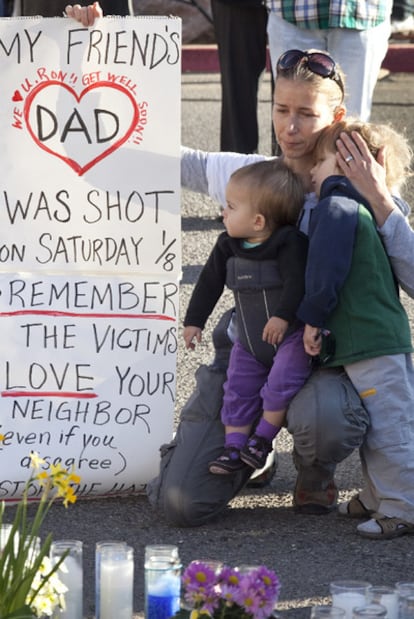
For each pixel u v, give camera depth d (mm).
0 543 3783
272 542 4711
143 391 5148
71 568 3785
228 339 5082
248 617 3416
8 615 3344
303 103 4832
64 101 5039
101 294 5121
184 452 4875
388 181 4844
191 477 4805
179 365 6836
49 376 5102
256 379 4875
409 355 4777
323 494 4980
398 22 16250
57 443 5090
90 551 4605
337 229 4543
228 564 4496
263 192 4711
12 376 5082
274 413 4770
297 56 4902
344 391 4668
